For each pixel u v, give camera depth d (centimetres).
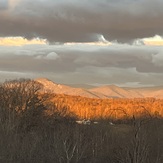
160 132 2175
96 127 3238
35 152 3169
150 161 2234
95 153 2986
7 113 5422
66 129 3291
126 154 2202
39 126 5791
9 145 3216
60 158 2914
